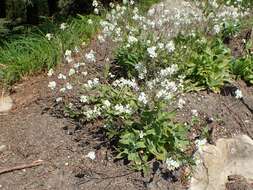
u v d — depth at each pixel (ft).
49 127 1.96
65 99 2.11
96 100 2.01
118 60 2.21
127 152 1.78
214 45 2.37
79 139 1.90
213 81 2.19
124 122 1.83
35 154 1.85
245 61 2.33
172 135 1.82
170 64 2.12
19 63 2.41
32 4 2.85
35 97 2.19
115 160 1.80
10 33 2.71
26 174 1.77
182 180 1.77
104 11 2.87
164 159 1.78
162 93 1.81
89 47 2.47
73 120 1.99
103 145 1.86
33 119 2.02
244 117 2.14
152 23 2.23
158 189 1.72
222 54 2.31
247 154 2.00
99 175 1.76
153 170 1.77
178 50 2.19
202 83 2.19
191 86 2.16
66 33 2.57
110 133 1.84
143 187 1.72
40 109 2.09
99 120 1.97
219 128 2.05
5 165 1.81
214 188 1.82
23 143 1.90
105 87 2.00
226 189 1.87
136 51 2.14
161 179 1.75
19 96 2.23
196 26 2.42
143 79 2.10
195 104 2.09
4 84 2.31
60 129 1.95
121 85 1.93
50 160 1.82
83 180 1.74
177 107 1.93
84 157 1.82
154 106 1.84
